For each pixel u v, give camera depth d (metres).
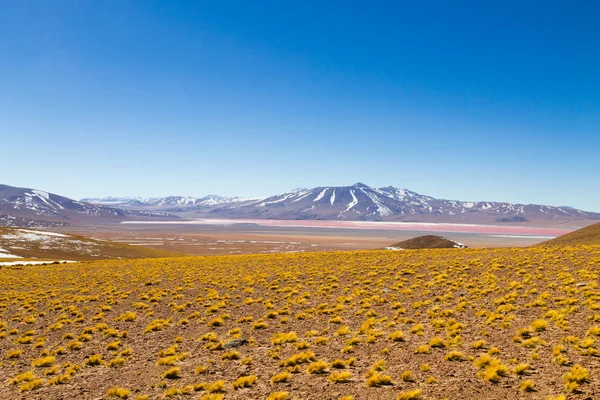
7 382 14.73
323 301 26.09
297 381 13.21
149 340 19.84
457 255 42.81
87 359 16.86
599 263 29.45
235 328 20.88
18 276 43.88
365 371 13.68
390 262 40.59
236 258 57.88
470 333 16.88
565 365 12.49
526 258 35.28
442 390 11.46
